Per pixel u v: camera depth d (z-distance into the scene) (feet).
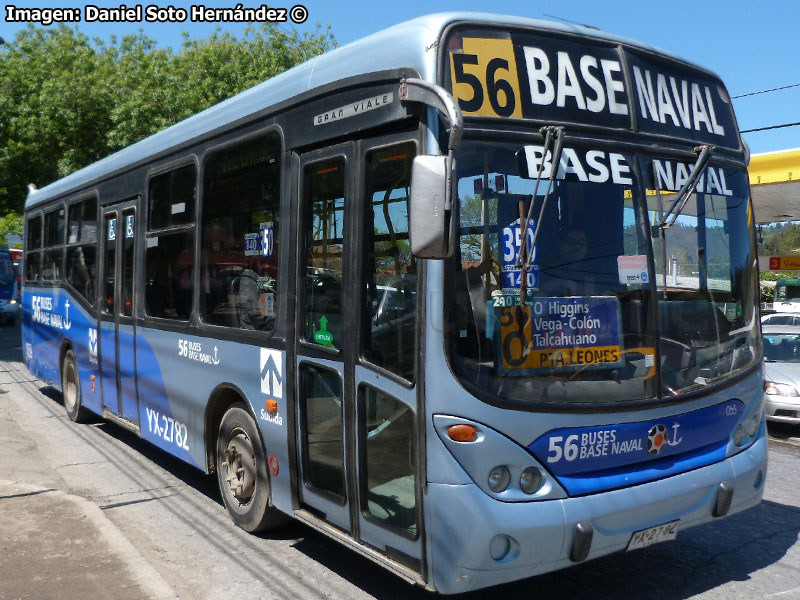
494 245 12.36
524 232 12.44
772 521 19.70
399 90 12.73
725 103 16.08
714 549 17.65
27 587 14.30
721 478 14.16
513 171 12.61
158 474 24.47
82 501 19.62
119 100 75.66
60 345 32.89
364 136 13.87
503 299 12.34
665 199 14.21
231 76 78.48
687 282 14.37
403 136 12.89
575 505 12.34
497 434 11.96
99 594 14.02
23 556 15.87
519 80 13.02
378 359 13.34
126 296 25.27
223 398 19.25
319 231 15.11
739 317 15.33
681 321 14.14
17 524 17.85
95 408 28.58
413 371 12.42
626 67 14.23
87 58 79.66
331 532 14.60
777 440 30.58
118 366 25.91
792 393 30.55
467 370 11.97
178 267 21.42
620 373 13.15
